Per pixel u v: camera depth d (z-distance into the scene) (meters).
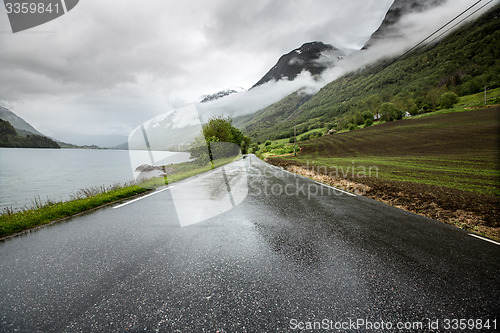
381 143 39.81
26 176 23.30
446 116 56.38
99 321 1.52
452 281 2.06
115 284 1.92
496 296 1.86
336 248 2.71
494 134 31.34
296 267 2.24
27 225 3.44
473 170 13.63
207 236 3.02
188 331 1.45
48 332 1.43
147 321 1.52
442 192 6.97
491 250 2.76
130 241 2.84
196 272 2.12
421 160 20.36
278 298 1.77
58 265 2.24
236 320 1.54
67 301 1.71
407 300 1.79
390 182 8.94
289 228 3.40
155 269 2.16
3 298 1.75
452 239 3.10
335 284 1.96
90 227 3.37
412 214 4.39
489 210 4.79
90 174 21.91
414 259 2.47
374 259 2.44
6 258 2.40
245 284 1.94
